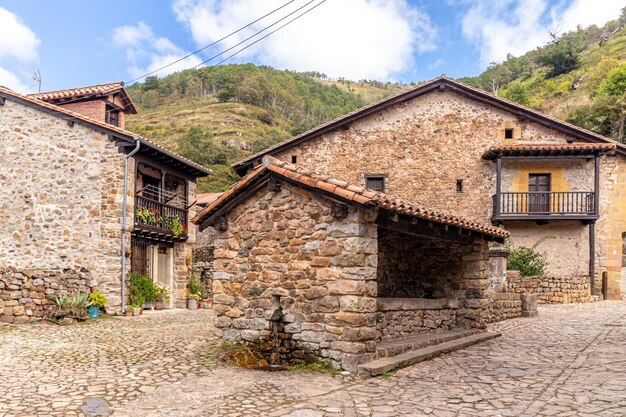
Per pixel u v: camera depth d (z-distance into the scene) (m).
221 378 5.57
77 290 12.20
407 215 6.32
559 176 16.88
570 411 4.33
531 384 5.34
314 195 6.18
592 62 46.81
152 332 9.23
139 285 13.55
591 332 9.16
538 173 17.00
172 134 53.84
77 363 6.36
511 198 16.83
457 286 9.05
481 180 17.02
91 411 4.41
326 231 6.05
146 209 13.89
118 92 16.02
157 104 72.81
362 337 5.77
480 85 59.53
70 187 13.06
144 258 14.68
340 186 5.84
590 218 16.14
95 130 13.08
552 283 15.12
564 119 33.75
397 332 7.27
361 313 5.74
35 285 10.75
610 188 16.88
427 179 17.22
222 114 62.41
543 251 17.05
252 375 5.71
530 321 11.14
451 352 7.26
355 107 82.50
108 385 5.27
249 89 71.62
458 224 7.47
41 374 5.75
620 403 4.53
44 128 13.35
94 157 13.02
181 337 8.48
